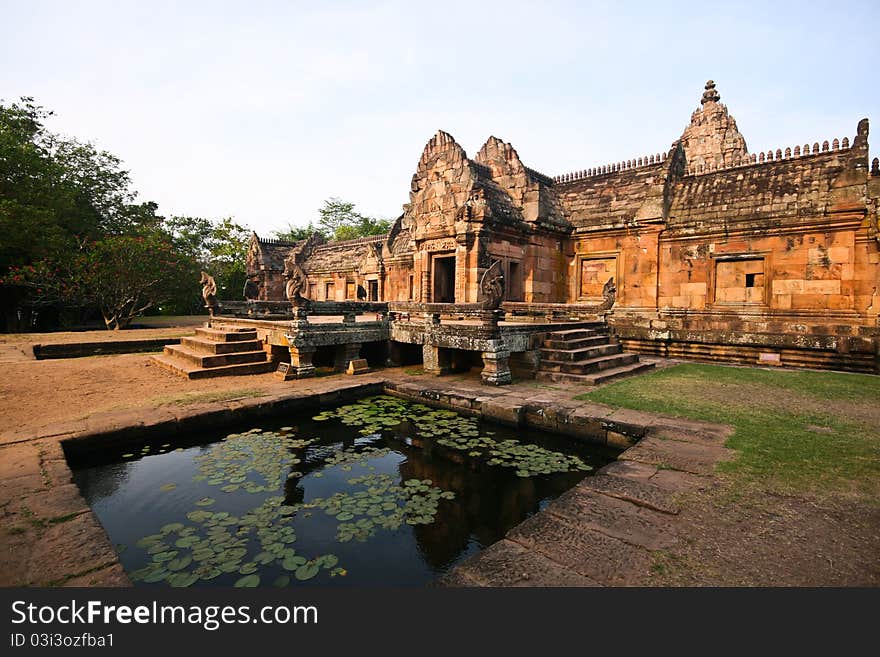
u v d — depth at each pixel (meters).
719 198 14.60
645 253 15.56
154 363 11.70
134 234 26.06
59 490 4.21
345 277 26.47
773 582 2.85
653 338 13.92
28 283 19.00
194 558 3.77
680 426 6.17
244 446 6.56
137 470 5.73
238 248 36.94
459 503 5.09
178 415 6.77
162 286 23.38
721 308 14.21
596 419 6.62
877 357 10.54
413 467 6.04
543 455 6.26
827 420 6.45
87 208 26.14
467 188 14.37
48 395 8.11
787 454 5.08
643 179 16.86
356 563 3.84
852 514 3.71
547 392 8.52
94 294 20.39
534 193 15.59
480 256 13.79
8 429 6.09
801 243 12.87
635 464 4.88
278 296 30.81
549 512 3.85
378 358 12.25
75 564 3.11
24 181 20.11
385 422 7.63
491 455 6.29
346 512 4.71
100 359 12.33
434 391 8.69
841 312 12.21
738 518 3.68
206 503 4.86
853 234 12.08
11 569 3.03
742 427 6.13
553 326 10.91
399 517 4.64
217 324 14.27
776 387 8.90
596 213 17.00
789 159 14.09
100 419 6.49
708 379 9.80
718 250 14.24
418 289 16.05
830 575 2.91
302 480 5.55
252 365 10.67
